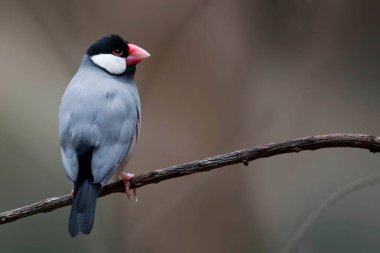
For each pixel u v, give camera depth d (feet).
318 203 40.86
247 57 41.63
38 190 40.32
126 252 38.04
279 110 42.11
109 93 27.61
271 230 39.81
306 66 43.70
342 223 38.19
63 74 43.57
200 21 41.42
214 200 38.70
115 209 38.52
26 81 43.37
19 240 38.01
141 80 40.98
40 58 43.80
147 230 38.19
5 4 44.32
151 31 41.70
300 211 40.73
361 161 42.75
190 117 40.52
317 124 44.27
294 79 43.19
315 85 44.52
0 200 39.99
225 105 40.65
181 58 41.16
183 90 40.86
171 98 40.81
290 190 41.55
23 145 41.06
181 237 38.22
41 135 41.73
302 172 42.04
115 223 38.37
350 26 45.21
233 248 38.52
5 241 37.96
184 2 41.60
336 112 45.42
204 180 38.75
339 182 41.96
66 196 25.48
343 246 37.83
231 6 41.63
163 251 38.09
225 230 38.63
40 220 38.40
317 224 38.04
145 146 39.83
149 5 41.98
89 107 26.78
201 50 41.19
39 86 43.32
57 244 38.19
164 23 41.63
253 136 40.98
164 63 41.22
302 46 43.73
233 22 41.57
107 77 28.91
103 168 25.66
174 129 40.16
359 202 38.65
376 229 37.99
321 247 37.70
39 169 40.75
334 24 44.75
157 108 40.60
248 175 39.83
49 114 42.50
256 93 41.75
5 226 38.04
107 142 26.32
